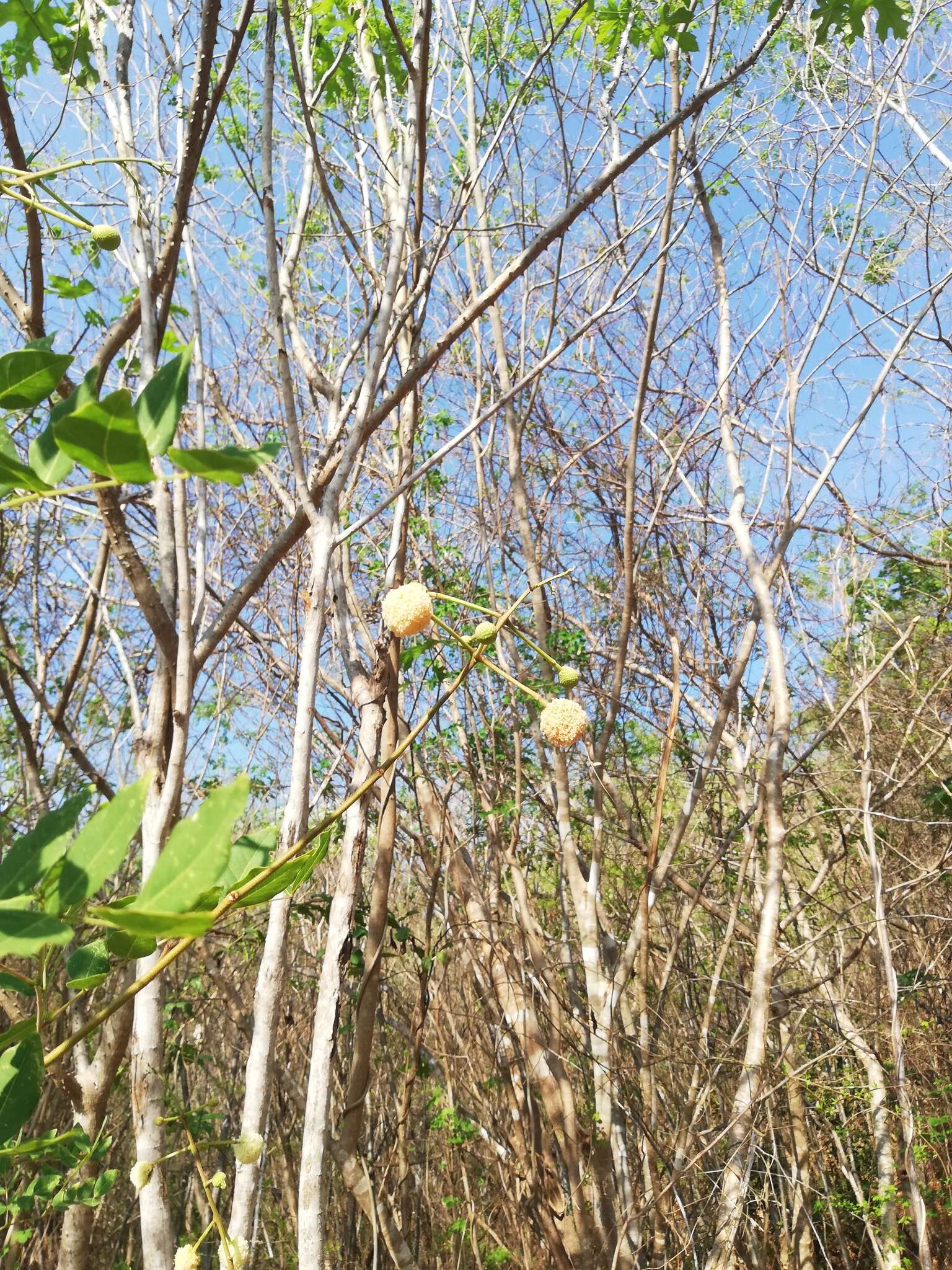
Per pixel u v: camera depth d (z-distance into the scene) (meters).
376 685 2.89
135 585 2.38
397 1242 4.42
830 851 6.74
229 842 0.68
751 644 4.77
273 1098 6.14
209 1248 5.03
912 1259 6.42
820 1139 6.55
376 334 2.50
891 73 5.00
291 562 5.59
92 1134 2.27
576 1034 4.79
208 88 2.38
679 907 5.78
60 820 0.82
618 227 4.71
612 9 3.94
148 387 0.79
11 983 0.92
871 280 6.17
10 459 0.81
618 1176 4.22
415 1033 4.59
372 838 5.35
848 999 6.11
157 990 2.09
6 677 4.45
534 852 6.06
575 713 1.33
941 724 6.68
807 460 6.41
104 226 1.36
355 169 4.77
